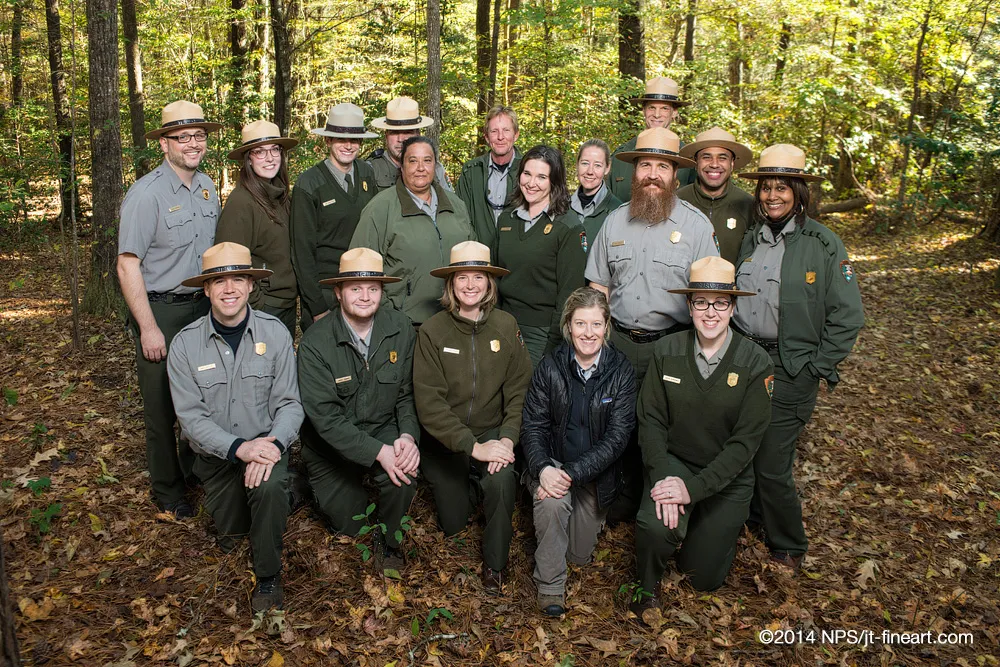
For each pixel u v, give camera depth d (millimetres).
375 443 3545
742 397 3404
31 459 4457
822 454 5074
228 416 3486
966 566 3781
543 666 3045
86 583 3355
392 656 3047
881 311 8719
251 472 3232
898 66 14070
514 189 4465
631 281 3930
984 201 11820
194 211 3924
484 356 3734
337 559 3658
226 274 3314
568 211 4301
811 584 3670
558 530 3367
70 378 5898
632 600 3410
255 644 3043
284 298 4254
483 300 3713
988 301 8734
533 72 13203
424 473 3920
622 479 3748
